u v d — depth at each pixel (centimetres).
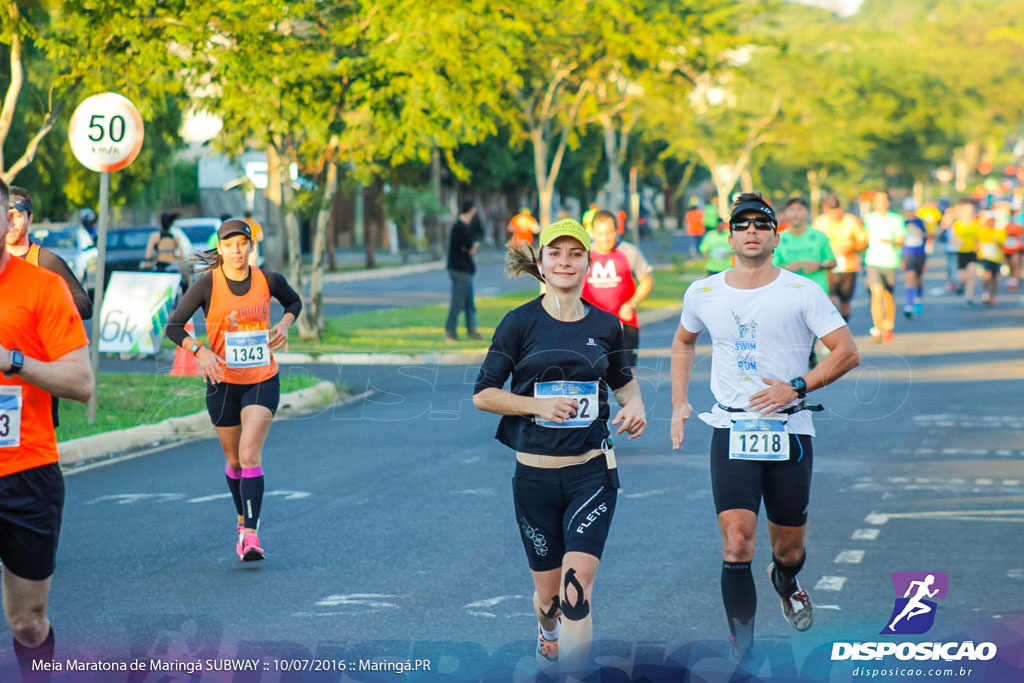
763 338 850
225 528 1284
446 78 2964
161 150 4388
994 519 1286
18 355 663
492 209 9962
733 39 4297
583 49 3969
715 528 1270
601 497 783
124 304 2733
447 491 1464
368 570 1111
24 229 1057
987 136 14575
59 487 706
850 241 2733
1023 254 5062
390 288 5369
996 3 14200
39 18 2458
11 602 708
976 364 2641
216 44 2625
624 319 1756
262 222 6638
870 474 1538
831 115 9300
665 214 16688
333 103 2881
